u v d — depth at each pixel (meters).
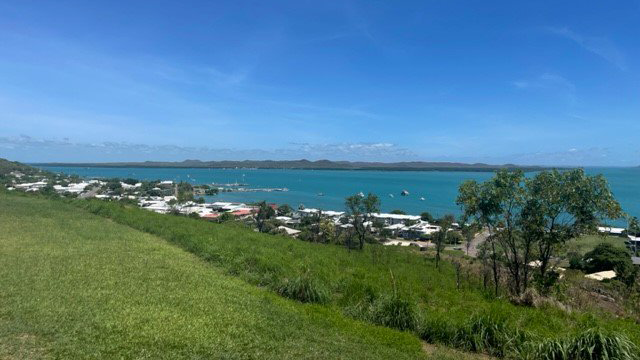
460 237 51.56
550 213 15.39
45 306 8.73
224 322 8.94
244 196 140.38
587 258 32.28
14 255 13.24
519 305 12.75
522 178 15.97
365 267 17.45
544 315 11.01
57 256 13.53
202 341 7.79
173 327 8.28
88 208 28.39
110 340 7.45
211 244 17.22
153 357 7.02
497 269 18.78
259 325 9.01
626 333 8.76
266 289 12.54
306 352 7.95
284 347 8.07
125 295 9.99
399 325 10.27
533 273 16.56
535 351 8.58
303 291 11.96
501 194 15.87
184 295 10.48
